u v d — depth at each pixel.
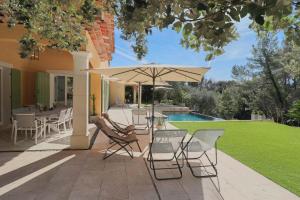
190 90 32.78
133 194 4.09
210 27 1.92
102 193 4.11
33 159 5.94
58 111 9.08
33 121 7.36
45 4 4.06
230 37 2.20
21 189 4.25
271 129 11.06
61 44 5.22
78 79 6.96
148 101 35.59
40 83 12.32
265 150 7.02
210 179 4.77
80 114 7.00
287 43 2.28
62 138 8.32
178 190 4.26
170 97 33.22
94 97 14.09
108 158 6.08
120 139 6.16
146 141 8.16
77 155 6.32
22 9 4.27
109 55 13.95
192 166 5.52
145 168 5.37
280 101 22.31
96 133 9.55
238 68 25.00
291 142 8.17
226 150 7.00
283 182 4.61
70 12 4.39
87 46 7.04
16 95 11.22
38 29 4.69
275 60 21.77
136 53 6.49
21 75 11.83
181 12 2.02
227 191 4.22
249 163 5.77
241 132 10.19
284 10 1.58
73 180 4.65
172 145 5.02
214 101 28.97
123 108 23.52
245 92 24.47
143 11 1.91
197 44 2.63
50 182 4.55
